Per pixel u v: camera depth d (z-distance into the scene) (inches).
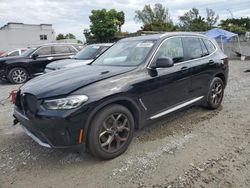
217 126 179.9
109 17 1969.7
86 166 131.3
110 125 134.1
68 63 307.4
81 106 121.2
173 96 168.1
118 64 165.2
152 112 154.9
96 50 342.3
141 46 169.8
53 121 119.0
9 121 208.1
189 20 2768.2
